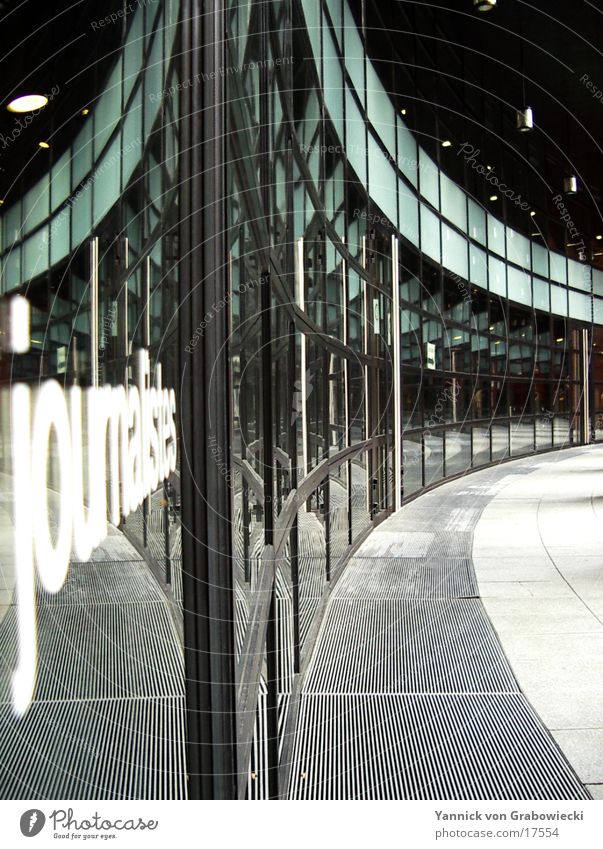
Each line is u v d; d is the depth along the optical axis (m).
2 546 3.31
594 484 13.48
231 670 2.47
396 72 11.13
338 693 3.92
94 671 3.32
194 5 2.41
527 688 4.00
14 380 3.31
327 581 5.84
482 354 15.95
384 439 9.16
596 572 6.64
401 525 9.23
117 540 3.91
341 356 7.48
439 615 5.30
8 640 3.32
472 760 3.20
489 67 14.30
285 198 4.91
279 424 4.47
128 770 2.73
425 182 12.48
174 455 3.92
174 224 3.95
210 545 2.46
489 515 10.03
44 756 2.83
